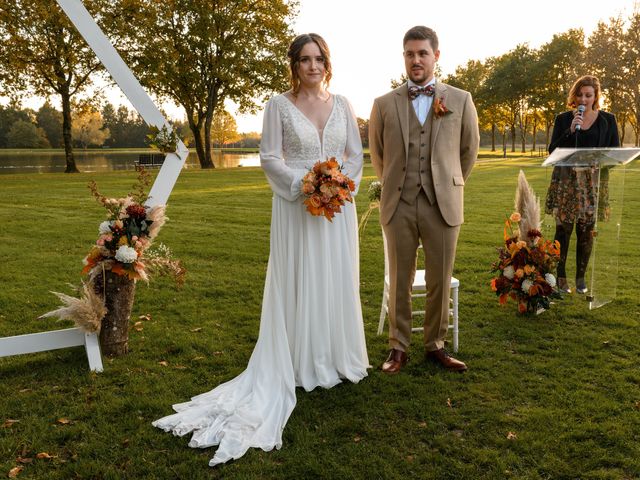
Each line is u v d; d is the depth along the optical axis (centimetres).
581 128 461
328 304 327
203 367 353
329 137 325
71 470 243
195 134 3016
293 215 321
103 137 4950
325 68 323
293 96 327
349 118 338
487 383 321
